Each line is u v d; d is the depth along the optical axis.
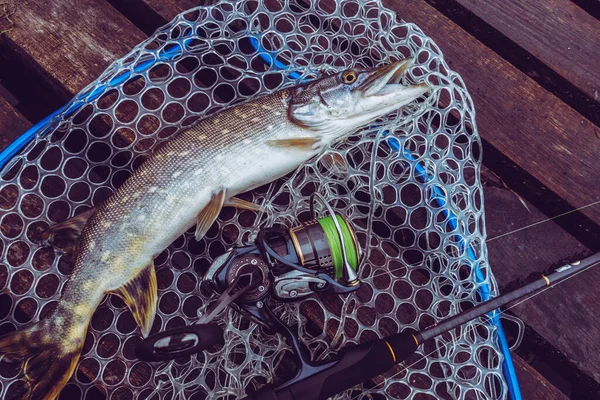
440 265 0.54
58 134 0.57
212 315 0.47
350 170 0.53
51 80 0.57
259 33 0.56
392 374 0.54
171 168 0.52
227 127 0.53
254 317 0.48
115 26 0.58
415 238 0.54
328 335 0.54
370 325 0.54
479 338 0.53
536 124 0.59
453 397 0.52
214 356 0.52
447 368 0.54
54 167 0.56
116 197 0.52
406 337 0.49
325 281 0.48
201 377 0.50
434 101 0.56
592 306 0.56
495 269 0.57
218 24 0.55
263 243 0.48
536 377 0.55
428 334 0.49
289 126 0.55
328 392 0.47
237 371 0.50
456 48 0.60
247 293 0.48
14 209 0.52
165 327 0.53
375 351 0.48
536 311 0.56
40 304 0.52
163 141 0.53
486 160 0.60
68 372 0.50
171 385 0.52
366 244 0.52
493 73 0.60
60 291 0.53
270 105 0.55
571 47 0.60
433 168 0.54
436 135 0.55
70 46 0.58
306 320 0.55
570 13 0.60
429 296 0.55
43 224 0.54
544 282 0.51
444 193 0.54
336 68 0.57
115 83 0.53
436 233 0.56
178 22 0.54
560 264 0.57
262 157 0.54
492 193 0.59
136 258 0.52
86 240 0.51
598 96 0.60
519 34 0.61
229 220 0.55
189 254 0.54
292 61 0.56
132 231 0.52
